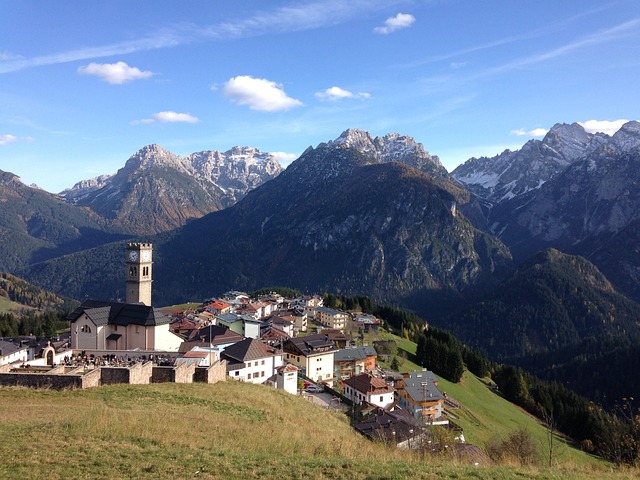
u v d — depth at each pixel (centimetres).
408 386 11512
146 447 3134
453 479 2681
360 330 19325
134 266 13200
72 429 3438
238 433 3762
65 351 9369
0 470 2647
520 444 5988
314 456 3228
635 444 3997
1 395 4825
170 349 10031
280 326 16800
